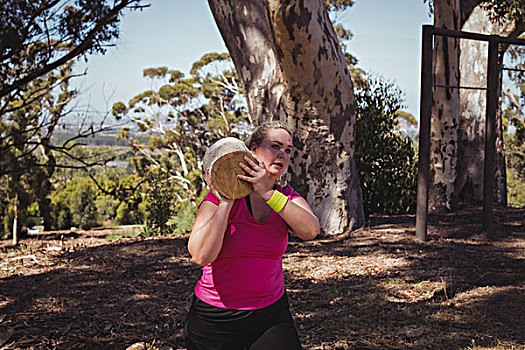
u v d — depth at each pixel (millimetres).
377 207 11602
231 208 2385
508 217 10883
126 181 34250
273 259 2475
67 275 6938
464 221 10336
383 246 8156
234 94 36375
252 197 2439
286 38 8078
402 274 6523
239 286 2408
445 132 11461
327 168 9117
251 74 9328
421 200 8547
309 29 8062
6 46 11680
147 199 12250
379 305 5301
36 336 4547
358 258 7484
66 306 5523
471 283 6027
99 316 5168
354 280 6332
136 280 6633
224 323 2445
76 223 33031
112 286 6355
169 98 36406
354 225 9469
